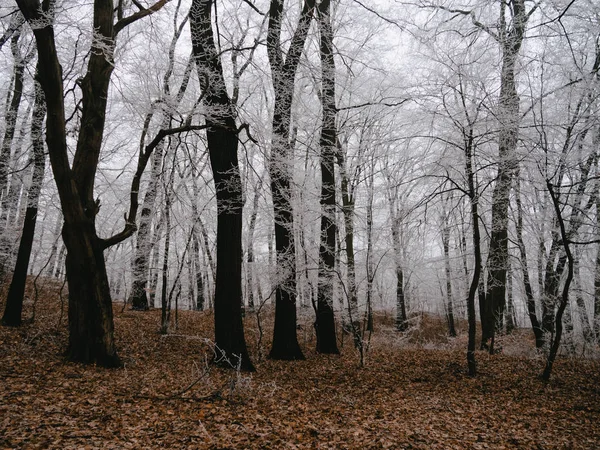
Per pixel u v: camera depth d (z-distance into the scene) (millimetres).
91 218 7398
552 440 5551
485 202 11570
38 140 9641
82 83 7492
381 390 7895
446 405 7016
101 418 4867
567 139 8961
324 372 9094
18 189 12383
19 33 9906
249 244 15289
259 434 4879
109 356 7422
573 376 9148
